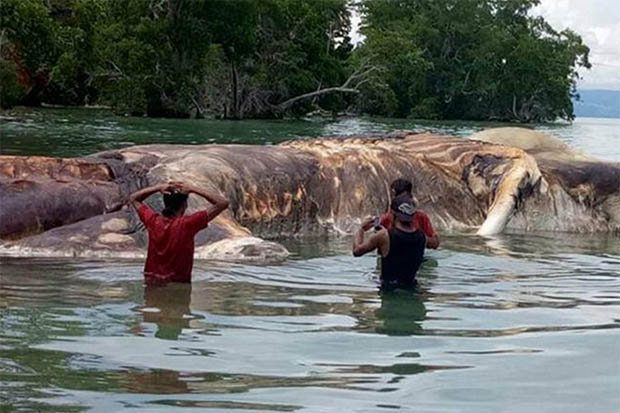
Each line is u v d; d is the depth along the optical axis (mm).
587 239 13109
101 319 7059
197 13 57000
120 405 4961
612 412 5078
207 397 5145
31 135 29141
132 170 11406
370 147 13680
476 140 14812
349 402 5125
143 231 10219
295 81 63719
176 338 6527
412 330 6992
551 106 92062
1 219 10156
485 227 13234
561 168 14484
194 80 57031
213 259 9969
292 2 63156
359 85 70438
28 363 5746
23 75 52812
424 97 85562
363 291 8594
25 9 44906
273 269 9586
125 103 54062
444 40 89750
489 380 5621
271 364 5895
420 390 5387
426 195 13469
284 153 12938
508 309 7914
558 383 5594
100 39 54156
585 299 8477
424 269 9953
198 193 8984
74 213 10570
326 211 12734
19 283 8367
